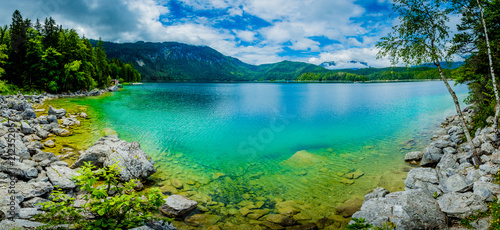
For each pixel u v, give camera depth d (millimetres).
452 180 11062
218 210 11586
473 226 8406
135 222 6469
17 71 57188
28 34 60312
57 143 19891
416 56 13625
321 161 18547
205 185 14461
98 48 103625
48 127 23141
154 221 8234
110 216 6297
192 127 30609
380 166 17312
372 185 14219
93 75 83062
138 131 27047
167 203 11156
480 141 15375
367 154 20234
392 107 47938
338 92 97625
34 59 58000
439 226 8797
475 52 17641
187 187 14094
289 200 12672
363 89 117312
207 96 78750
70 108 38156
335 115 40312
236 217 11000
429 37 13516
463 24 16734
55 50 59500
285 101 63125
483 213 8688
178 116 38125
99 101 52312
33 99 42969
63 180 11453
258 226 10305
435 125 30000
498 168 10906
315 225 10383
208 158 19547
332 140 25266
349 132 28453
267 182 15008
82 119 31312
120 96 68375
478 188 9562
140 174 14312
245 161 19031
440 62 14125
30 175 11664
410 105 49812
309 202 12438
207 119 36344
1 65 54531
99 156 15023
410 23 13562
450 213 9094
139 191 13141
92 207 6059
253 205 12148
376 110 44750
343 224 10430
